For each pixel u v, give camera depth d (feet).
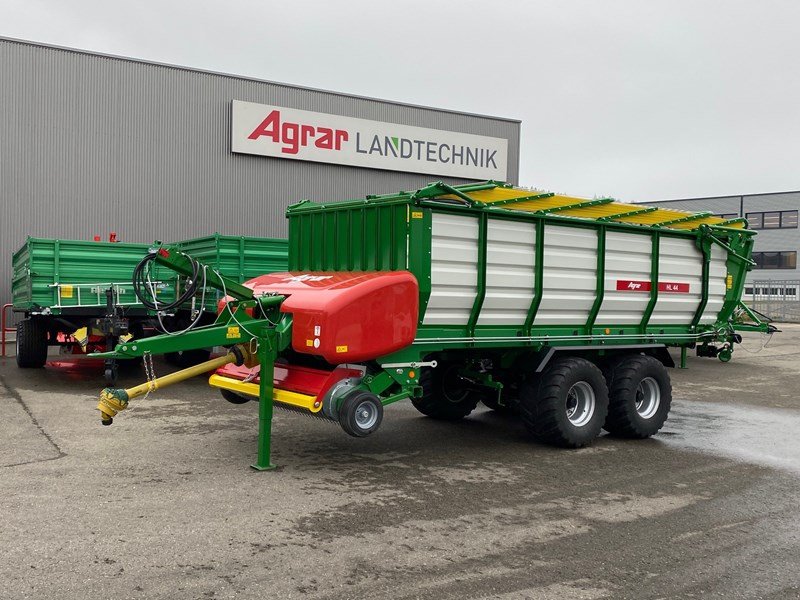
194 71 66.18
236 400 26.58
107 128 62.34
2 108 58.03
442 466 23.02
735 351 66.18
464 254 23.49
